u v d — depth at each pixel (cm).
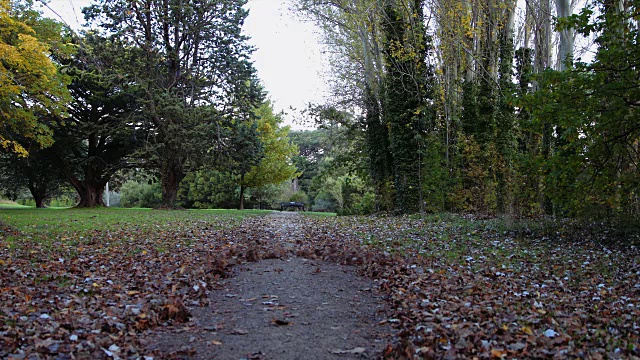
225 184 4350
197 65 2986
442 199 2148
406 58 2053
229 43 2970
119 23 2627
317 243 1125
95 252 936
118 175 4084
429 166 2153
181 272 725
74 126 2941
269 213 3145
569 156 1123
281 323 493
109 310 514
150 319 490
